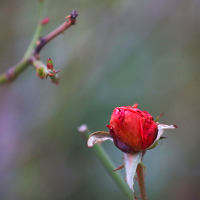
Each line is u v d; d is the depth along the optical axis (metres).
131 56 0.94
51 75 0.54
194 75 0.93
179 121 0.91
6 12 0.93
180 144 0.90
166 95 0.91
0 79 0.61
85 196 0.83
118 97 0.89
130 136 0.53
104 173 0.85
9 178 0.88
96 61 0.95
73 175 0.86
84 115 0.87
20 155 0.91
